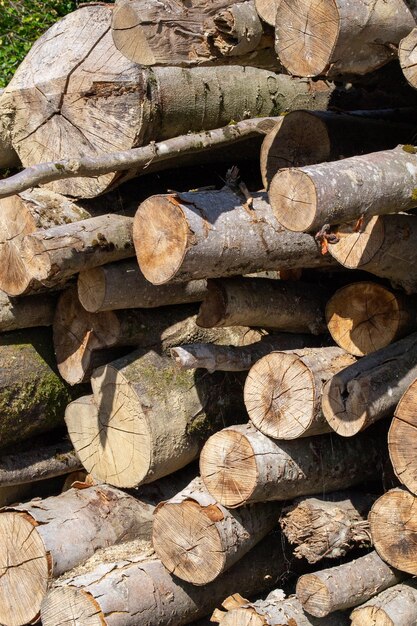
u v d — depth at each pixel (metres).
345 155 5.47
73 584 5.45
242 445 5.28
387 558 4.96
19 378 6.12
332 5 4.26
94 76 5.43
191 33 5.08
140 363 5.87
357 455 5.61
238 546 5.45
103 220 5.63
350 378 4.89
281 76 6.17
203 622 5.89
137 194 5.97
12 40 10.46
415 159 4.65
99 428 6.02
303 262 5.36
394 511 4.91
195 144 5.36
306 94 6.29
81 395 6.46
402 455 4.72
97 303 5.64
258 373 5.30
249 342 6.20
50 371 6.30
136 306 5.82
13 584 5.87
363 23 4.31
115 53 5.39
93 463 6.14
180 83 5.45
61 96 5.59
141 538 6.05
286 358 5.18
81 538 5.80
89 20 5.61
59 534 5.75
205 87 5.61
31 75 5.77
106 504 6.00
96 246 5.49
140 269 5.33
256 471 5.21
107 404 5.93
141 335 5.98
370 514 5.00
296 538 5.33
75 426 6.21
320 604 5.00
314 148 5.48
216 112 5.71
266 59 5.26
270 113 6.10
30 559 5.75
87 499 6.03
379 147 5.66
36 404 6.24
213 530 5.38
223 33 5.00
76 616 5.40
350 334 5.38
